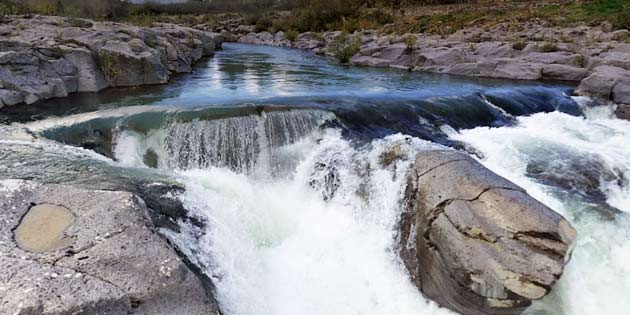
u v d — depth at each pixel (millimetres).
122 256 3738
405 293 5129
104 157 6898
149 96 10625
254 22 42250
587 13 24562
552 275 4062
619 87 11148
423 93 11281
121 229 4004
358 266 5551
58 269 3459
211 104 8422
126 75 12164
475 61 17484
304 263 5625
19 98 9195
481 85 13547
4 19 14242
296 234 6133
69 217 4098
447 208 4664
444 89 12367
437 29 26578
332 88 12406
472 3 35656
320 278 5438
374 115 8672
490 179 4789
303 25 34469
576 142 8359
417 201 5148
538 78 15195
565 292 4738
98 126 7562
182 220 4945
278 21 37125
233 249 5223
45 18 15820
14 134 7230
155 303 3602
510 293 4176
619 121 10438
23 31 12336
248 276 5109
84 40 11938
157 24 24922
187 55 18078
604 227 5410
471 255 4312
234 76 14883
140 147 7520
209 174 6945
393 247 5457
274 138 7707
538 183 6477
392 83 13812
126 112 7910
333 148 7285
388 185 5785
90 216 4113
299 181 7031
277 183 7117
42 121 7840
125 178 5559
